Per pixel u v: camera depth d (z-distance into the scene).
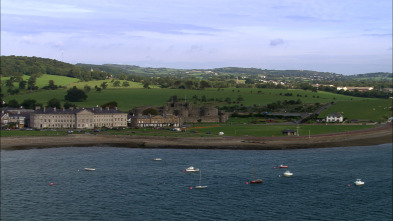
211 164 170.50
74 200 125.56
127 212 116.50
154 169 161.00
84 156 187.25
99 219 111.81
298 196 131.25
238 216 114.31
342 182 146.88
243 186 139.88
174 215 114.62
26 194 130.50
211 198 127.75
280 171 160.12
